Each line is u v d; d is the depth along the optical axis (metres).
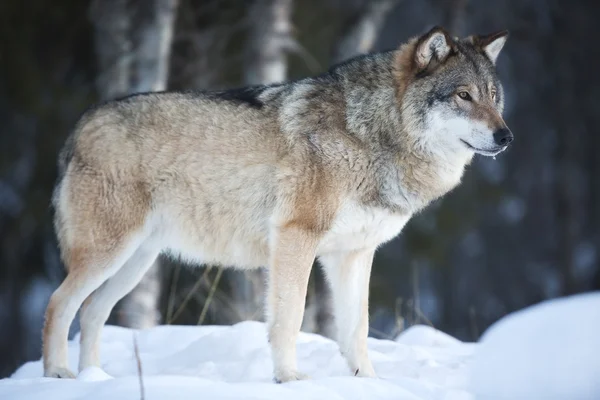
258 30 25.16
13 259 36.47
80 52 33.44
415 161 13.77
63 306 13.59
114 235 13.87
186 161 13.87
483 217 50.75
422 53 13.66
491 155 13.53
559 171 52.59
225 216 13.93
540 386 8.38
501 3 42.75
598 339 8.40
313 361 14.02
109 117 14.14
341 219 13.45
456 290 51.09
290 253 13.12
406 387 11.41
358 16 27.98
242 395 9.77
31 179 34.12
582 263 55.00
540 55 51.84
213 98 14.13
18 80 32.84
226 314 23.45
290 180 13.38
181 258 14.61
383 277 35.44
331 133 13.49
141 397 9.20
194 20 29.09
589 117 53.12
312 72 29.61
